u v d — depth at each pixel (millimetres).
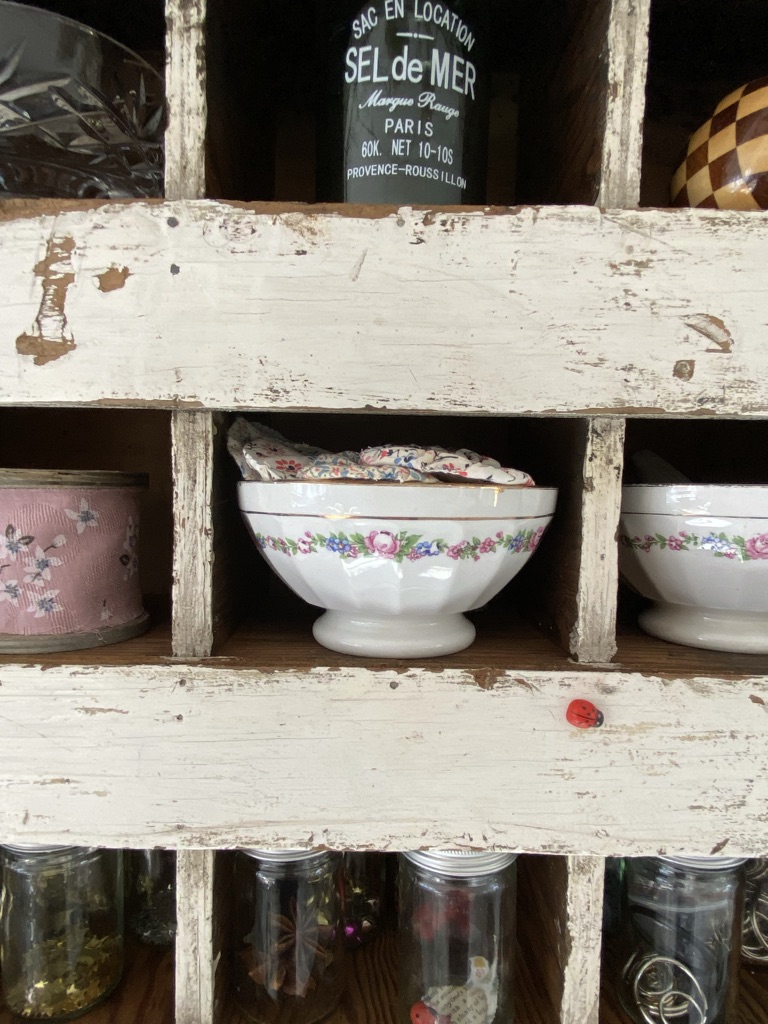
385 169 471
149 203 426
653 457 613
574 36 504
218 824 446
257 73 585
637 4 429
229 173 505
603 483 450
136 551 552
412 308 429
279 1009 519
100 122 510
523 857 590
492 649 495
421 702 444
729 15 579
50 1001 523
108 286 429
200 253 427
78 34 474
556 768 446
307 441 705
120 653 472
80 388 434
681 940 540
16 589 475
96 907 562
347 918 611
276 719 442
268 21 588
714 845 448
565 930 465
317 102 551
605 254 427
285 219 425
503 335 431
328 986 537
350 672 442
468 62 491
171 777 444
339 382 432
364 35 477
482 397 433
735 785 447
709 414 434
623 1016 534
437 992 514
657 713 446
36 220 427
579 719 441
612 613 460
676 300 430
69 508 488
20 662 445
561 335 431
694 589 495
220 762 444
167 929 605
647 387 433
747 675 447
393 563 431
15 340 432
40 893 547
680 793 448
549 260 428
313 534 439
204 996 466
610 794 447
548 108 572
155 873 613
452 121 482
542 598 555
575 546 473
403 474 434
